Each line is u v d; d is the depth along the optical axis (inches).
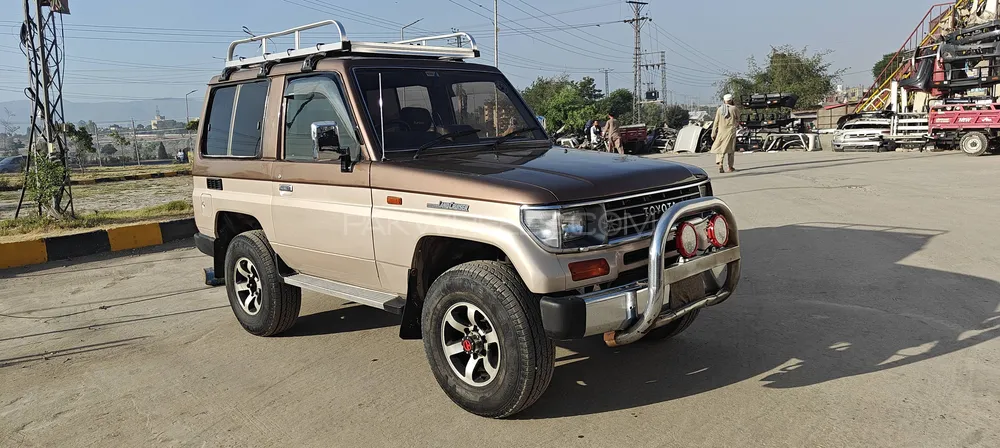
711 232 152.6
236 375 187.5
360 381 178.2
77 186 876.0
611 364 180.5
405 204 162.4
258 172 205.9
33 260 355.6
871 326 195.6
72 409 170.7
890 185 476.1
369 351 200.5
